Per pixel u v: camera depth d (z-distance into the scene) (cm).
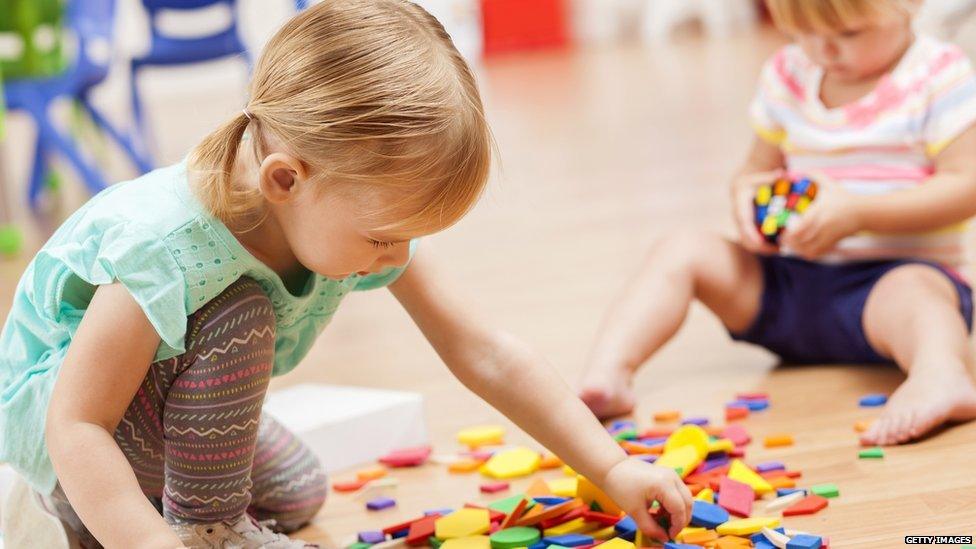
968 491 99
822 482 107
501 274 225
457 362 104
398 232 84
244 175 89
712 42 689
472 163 85
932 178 141
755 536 92
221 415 92
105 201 93
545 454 126
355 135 82
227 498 95
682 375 151
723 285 150
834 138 150
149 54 378
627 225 257
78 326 91
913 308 132
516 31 780
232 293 92
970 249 195
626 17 776
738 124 386
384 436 132
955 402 114
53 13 358
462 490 118
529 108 496
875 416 125
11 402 93
